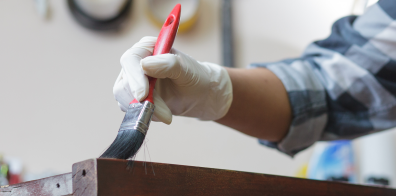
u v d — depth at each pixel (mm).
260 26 1632
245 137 1545
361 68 695
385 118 713
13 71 1321
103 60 1418
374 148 1618
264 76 692
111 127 1391
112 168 355
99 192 341
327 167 1517
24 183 427
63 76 1368
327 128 759
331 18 1707
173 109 556
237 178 474
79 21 1388
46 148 1309
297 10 1685
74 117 1357
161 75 463
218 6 1576
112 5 1392
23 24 1354
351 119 729
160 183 391
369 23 694
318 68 760
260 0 1650
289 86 691
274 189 516
